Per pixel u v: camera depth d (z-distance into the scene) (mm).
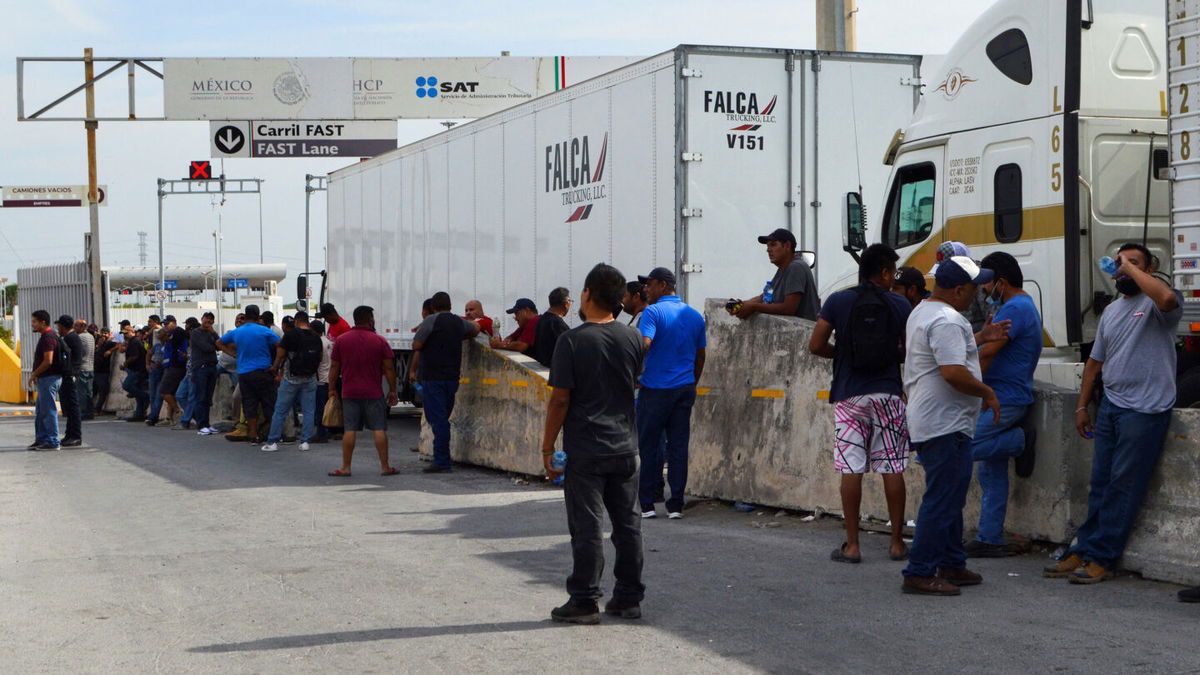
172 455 16141
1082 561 7055
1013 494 7965
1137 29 9875
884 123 12648
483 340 13672
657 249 12250
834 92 12484
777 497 9656
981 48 10453
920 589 6652
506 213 15586
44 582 7617
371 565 7879
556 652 5594
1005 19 10219
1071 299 9602
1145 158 9820
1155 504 6973
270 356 17828
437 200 17953
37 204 30891
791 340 9594
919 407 6648
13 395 32062
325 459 15078
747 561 7711
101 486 12820
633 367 6219
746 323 10109
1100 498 6957
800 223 12320
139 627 6309
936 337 6512
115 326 53938
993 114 10289
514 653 5594
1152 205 9836
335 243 22938
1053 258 9758
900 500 7555
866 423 7523
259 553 8438
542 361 12836
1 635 6211
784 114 12312
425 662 5480
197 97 30172
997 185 10250
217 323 56469
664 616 6270
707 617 6223
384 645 5801
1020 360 7531
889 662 5324
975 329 9180
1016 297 7613
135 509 10945
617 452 6121
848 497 7547
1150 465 6812
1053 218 9750
